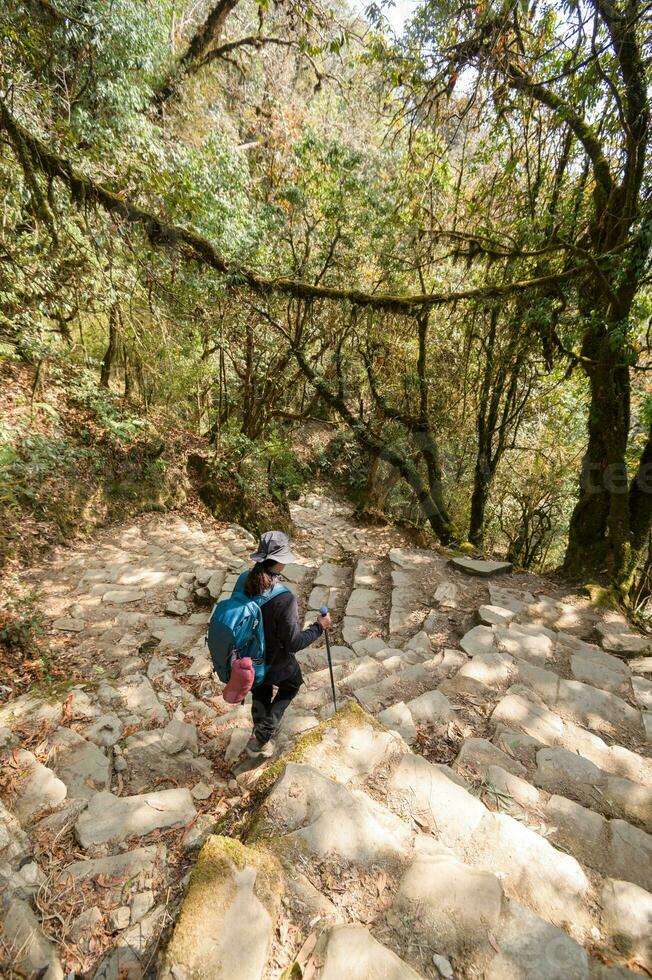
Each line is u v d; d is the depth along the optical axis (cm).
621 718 381
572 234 735
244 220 733
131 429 825
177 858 238
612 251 585
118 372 1147
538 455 1159
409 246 909
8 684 421
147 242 607
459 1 562
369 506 1273
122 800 274
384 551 939
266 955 160
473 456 1208
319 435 1820
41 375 770
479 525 1097
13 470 668
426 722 348
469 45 563
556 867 219
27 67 542
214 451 1069
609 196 645
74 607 562
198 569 682
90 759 313
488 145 802
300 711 387
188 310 781
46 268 632
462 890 189
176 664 476
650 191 602
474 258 859
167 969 151
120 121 597
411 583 652
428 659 467
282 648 290
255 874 180
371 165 923
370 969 153
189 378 1110
